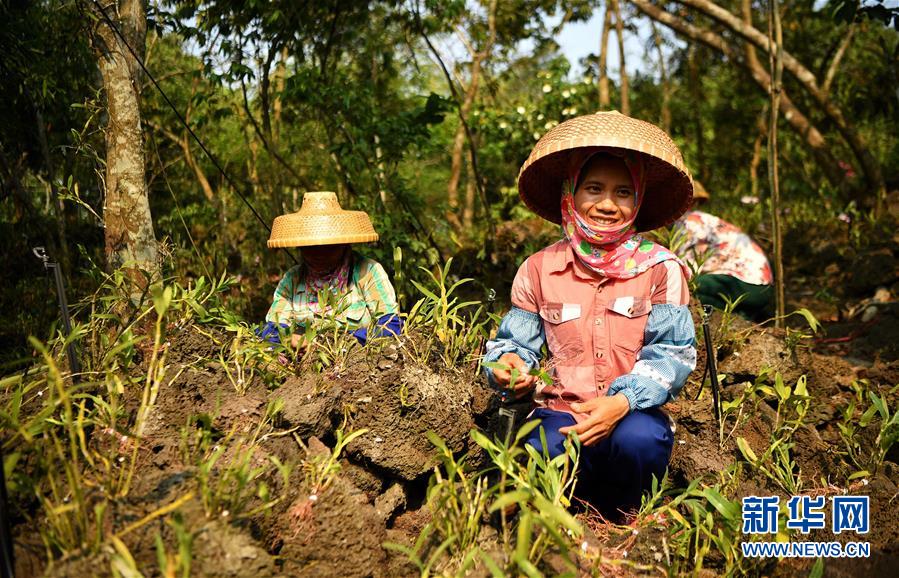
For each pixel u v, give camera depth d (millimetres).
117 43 3365
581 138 2402
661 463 2416
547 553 2049
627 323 2469
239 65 4527
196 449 2143
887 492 2490
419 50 7184
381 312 2928
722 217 9656
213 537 1778
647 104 13367
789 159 10945
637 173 2471
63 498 1936
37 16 4348
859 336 5074
